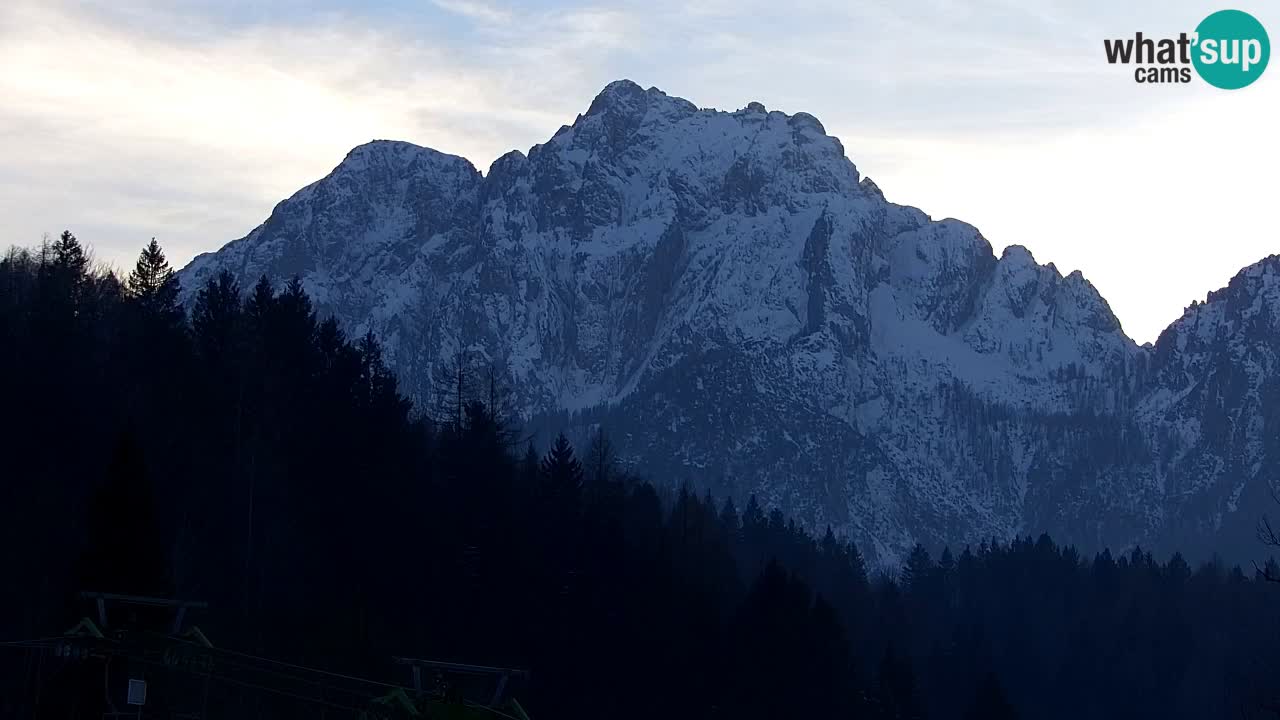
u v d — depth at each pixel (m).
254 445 141.25
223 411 143.75
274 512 140.50
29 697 92.38
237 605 129.75
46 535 125.19
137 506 96.62
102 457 132.12
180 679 89.06
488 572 149.75
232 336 152.38
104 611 91.25
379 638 133.88
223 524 137.62
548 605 152.75
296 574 137.50
